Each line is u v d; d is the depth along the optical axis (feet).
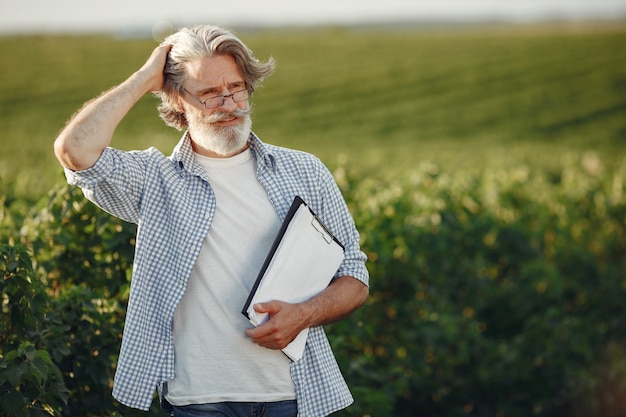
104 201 8.78
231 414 8.89
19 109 91.20
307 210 8.95
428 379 18.57
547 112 100.37
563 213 27.27
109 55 124.77
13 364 9.62
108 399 11.52
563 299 24.09
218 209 8.95
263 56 135.03
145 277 8.80
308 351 9.16
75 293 11.63
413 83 115.65
